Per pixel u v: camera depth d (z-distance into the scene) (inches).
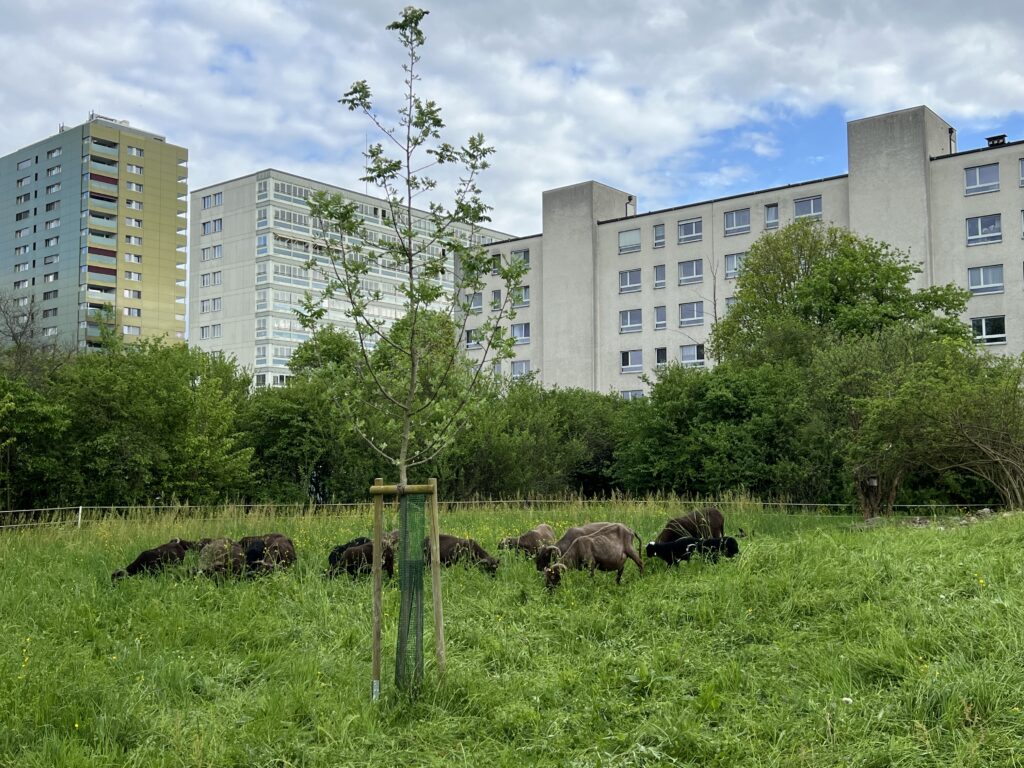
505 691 282.4
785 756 224.1
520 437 1300.4
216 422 1088.8
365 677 298.7
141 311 3789.4
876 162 1913.1
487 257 312.8
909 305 1362.0
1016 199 1784.0
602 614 375.9
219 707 269.9
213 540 481.1
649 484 1322.6
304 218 3435.0
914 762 213.2
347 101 303.3
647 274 2294.5
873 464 895.7
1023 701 238.2
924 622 309.9
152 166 3838.6
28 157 3878.0
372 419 1004.6
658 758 227.5
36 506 948.0
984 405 809.5
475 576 468.4
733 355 1461.6
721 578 411.5
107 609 392.5
